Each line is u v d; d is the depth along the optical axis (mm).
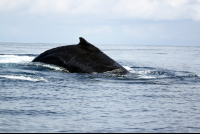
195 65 62469
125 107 18109
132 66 52562
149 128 13586
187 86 28500
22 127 13281
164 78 34094
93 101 19766
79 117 15383
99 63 37844
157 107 18328
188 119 15375
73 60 38469
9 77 29875
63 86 26234
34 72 35031
